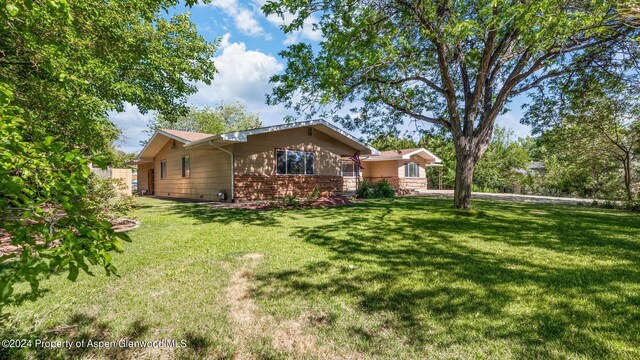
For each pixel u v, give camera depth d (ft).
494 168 84.89
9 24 8.16
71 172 4.07
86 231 3.83
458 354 6.15
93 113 17.54
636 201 32.09
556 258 12.87
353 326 7.29
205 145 37.63
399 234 17.80
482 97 29.53
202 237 16.80
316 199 36.55
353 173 69.36
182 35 35.12
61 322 7.40
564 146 46.34
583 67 25.90
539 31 16.97
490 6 17.40
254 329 7.22
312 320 7.62
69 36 11.28
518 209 31.12
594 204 37.11
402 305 8.31
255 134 38.37
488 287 9.52
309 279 10.29
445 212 27.48
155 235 17.31
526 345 6.39
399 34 23.58
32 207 3.74
